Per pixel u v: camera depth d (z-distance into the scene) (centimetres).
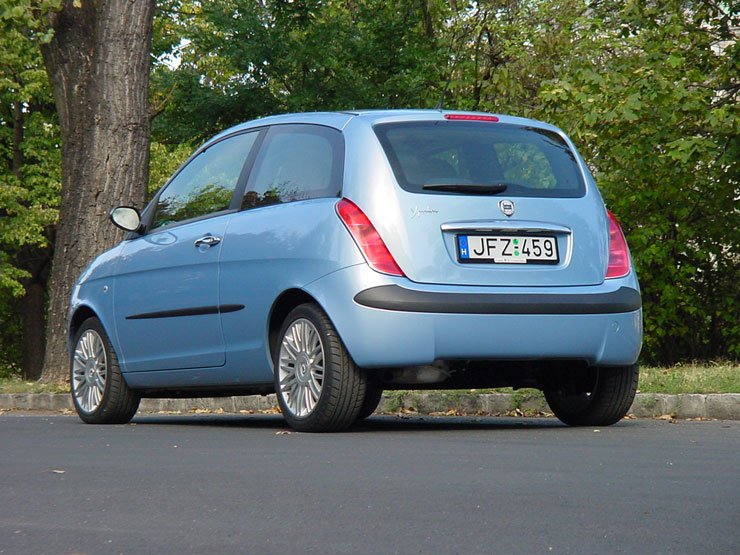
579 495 541
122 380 1106
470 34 2800
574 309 878
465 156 899
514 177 907
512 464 664
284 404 913
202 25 3888
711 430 920
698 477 605
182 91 3809
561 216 902
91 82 1792
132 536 450
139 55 1805
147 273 1058
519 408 1182
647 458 696
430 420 1112
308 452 745
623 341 902
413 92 3606
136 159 1803
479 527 458
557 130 965
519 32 2678
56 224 4078
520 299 863
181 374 1024
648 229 2330
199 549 422
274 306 916
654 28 2291
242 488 576
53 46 1817
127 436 926
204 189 1036
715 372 1265
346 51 3684
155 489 579
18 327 4934
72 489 585
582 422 979
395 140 889
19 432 991
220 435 912
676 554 403
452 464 666
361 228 857
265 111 3756
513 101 2622
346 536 443
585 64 2180
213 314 977
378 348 844
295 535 447
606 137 2216
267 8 3738
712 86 2283
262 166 977
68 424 1124
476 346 854
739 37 2291
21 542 441
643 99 2122
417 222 857
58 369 1791
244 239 949
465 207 873
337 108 3678
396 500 529
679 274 2380
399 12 3734
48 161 4069
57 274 1798
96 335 1132
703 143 2050
